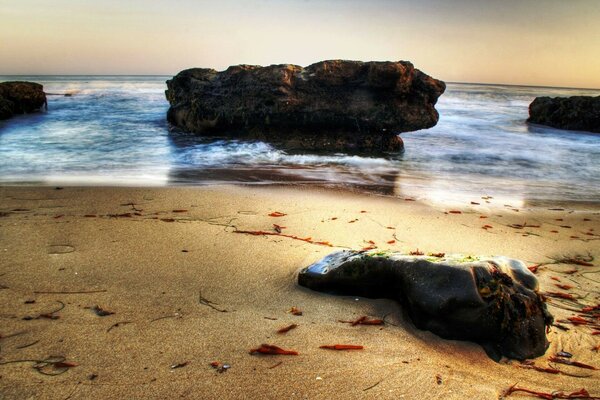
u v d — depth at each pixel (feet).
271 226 22.67
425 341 12.04
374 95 46.52
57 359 10.64
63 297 13.99
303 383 10.02
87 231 20.51
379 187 33.47
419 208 27.94
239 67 49.83
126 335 11.84
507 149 54.03
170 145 47.62
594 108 74.02
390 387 9.99
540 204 30.86
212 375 10.19
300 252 18.78
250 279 15.93
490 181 37.65
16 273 15.69
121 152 43.78
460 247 21.16
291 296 14.69
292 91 46.52
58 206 25.02
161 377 10.04
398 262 13.78
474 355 11.53
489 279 12.05
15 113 66.80
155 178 33.81
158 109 76.07
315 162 42.42
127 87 143.95
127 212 24.25
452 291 11.95
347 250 16.15
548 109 81.15
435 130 69.87
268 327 12.58
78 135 52.31
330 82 46.11
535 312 12.01
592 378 10.77
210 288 15.07
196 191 29.66
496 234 23.58
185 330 12.23
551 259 20.26
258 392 9.64
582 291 16.61
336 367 10.68
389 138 48.60
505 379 10.59
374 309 13.76
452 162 45.09
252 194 29.37
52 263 16.69
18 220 21.94
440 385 10.12
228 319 12.96
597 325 13.64
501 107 115.85
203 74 54.60
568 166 45.16
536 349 11.75
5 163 37.91
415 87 47.29
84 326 12.24
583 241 23.11
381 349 11.56
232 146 47.44
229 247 19.06
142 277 15.72
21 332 11.82
